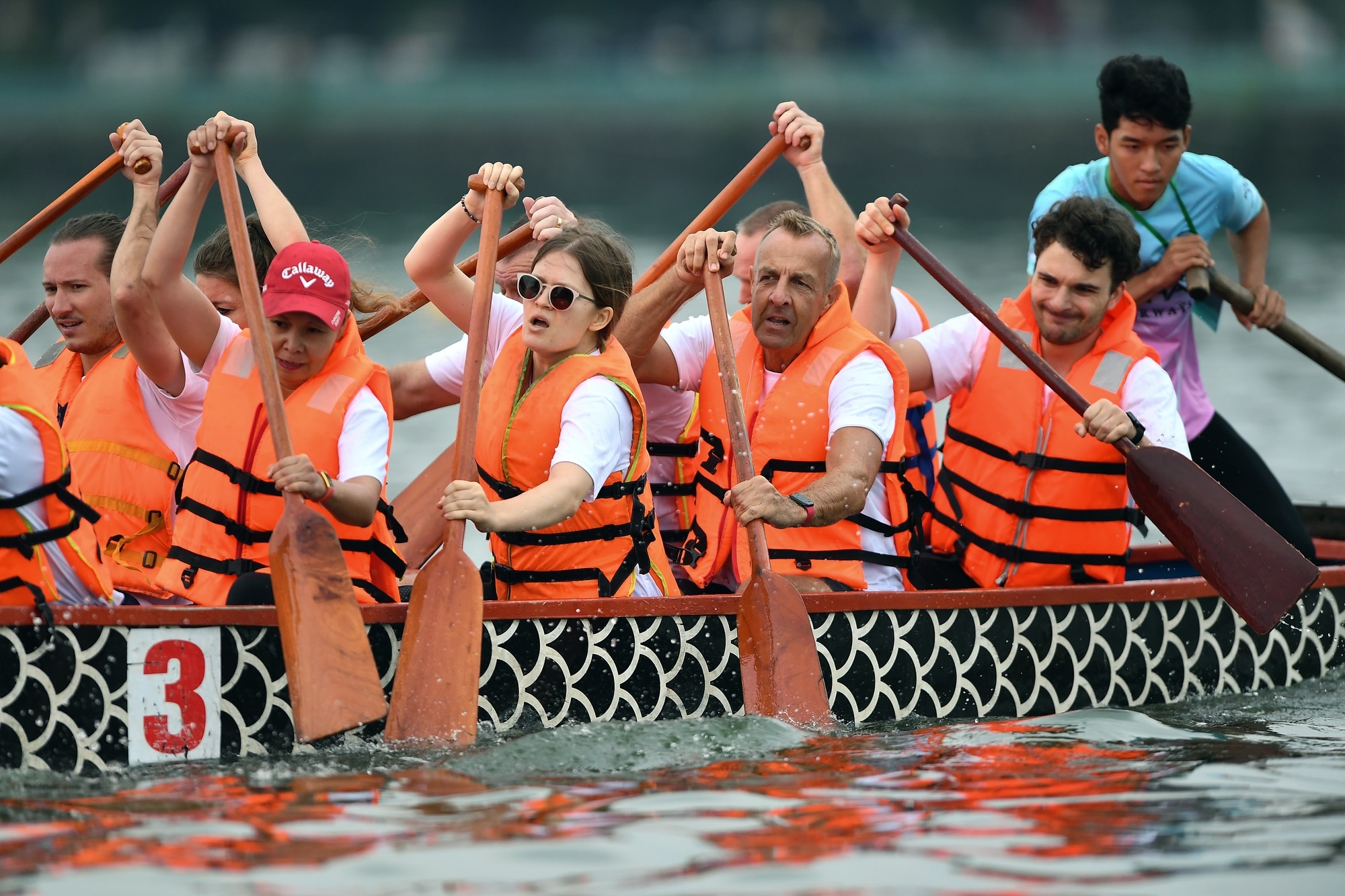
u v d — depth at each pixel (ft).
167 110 590.96
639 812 39.22
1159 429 55.98
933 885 34.12
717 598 50.34
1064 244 56.18
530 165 425.69
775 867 35.19
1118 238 55.88
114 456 52.37
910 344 59.06
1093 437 55.52
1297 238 246.88
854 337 54.85
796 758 45.21
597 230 50.42
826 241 54.29
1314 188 337.31
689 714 50.03
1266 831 37.83
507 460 50.47
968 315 59.93
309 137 503.61
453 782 41.88
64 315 52.90
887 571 56.54
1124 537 57.93
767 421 55.16
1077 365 57.82
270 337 46.96
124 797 40.16
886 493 56.13
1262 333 158.20
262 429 48.65
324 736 43.14
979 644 53.11
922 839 37.17
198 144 48.19
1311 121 493.77
